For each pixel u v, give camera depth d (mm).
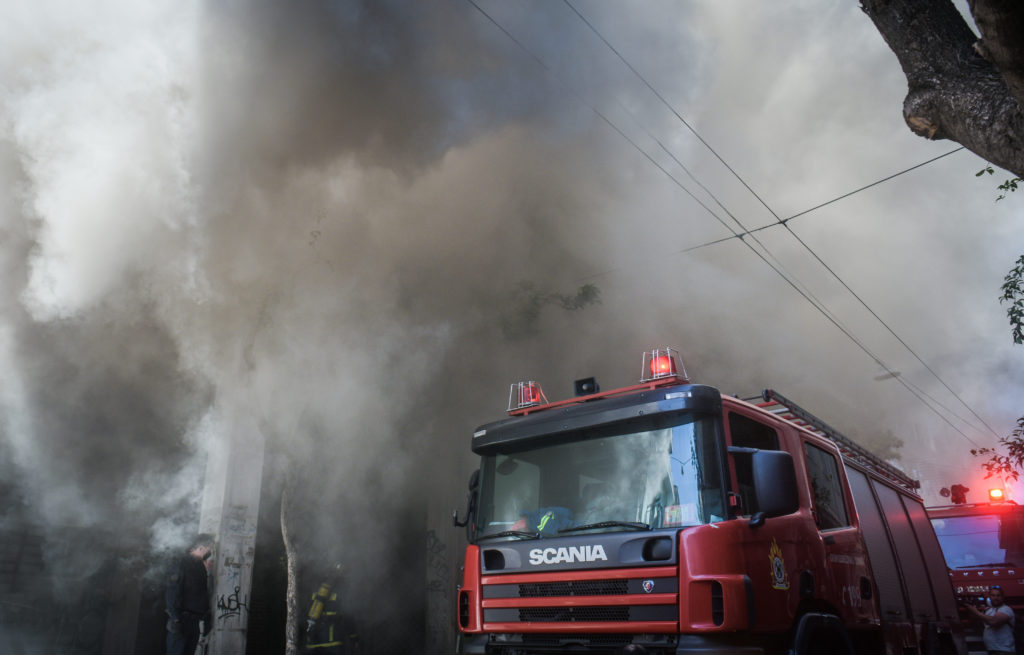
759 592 4508
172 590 8227
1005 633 10977
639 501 4883
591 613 4695
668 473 4871
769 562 4699
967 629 12125
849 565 5805
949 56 3588
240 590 9961
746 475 4898
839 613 5395
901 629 6586
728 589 4293
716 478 4703
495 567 5277
